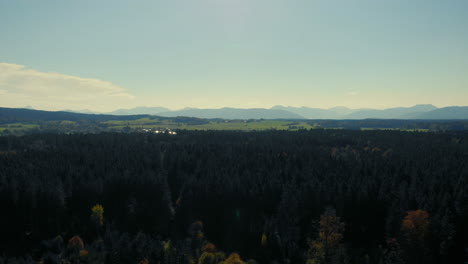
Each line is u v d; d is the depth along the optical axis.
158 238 104.94
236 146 197.62
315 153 176.50
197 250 96.62
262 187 118.94
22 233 103.06
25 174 126.00
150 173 134.38
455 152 174.75
